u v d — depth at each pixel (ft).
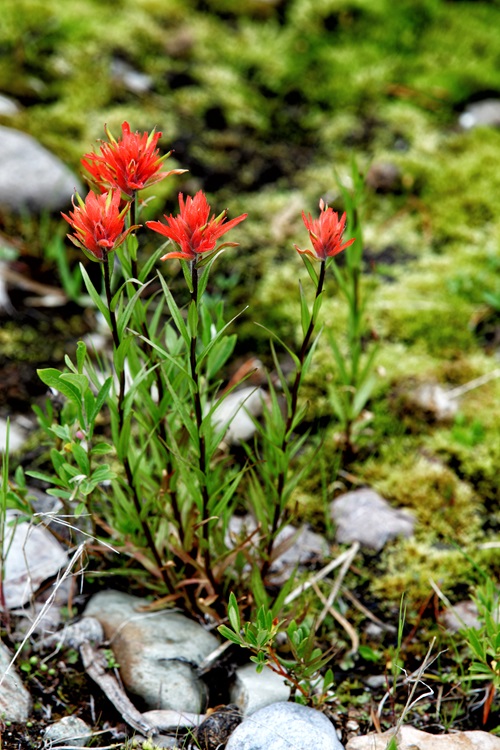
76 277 6.68
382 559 5.98
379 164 7.62
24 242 6.82
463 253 7.06
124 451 5.36
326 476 6.22
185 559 5.50
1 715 5.37
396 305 6.82
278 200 7.38
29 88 7.77
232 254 7.02
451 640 5.67
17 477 5.61
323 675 5.65
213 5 9.12
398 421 6.42
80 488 5.27
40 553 5.78
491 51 8.84
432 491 6.17
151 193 7.11
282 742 5.28
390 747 5.24
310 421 6.40
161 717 5.41
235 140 7.87
